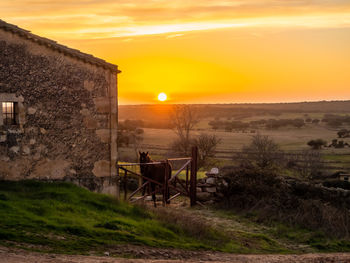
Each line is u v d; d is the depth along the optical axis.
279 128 162.50
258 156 50.66
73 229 9.34
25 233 8.53
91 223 10.39
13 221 9.02
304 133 145.12
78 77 15.49
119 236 9.70
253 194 17.19
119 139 71.88
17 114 13.93
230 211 16.73
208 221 14.88
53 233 8.92
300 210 15.10
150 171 17.06
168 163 17.72
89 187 15.71
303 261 9.65
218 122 171.12
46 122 14.59
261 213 15.57
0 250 7.37
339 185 33.66
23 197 11.88
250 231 13.91
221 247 11.20
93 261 7.45
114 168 16.58
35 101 14.34
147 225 11.29
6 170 13.59
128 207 12.98
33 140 14.26
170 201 18.47
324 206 15.12
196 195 18.23
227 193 17.94
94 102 15.99
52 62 14.75
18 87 13.89
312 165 52.22
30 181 13.75
